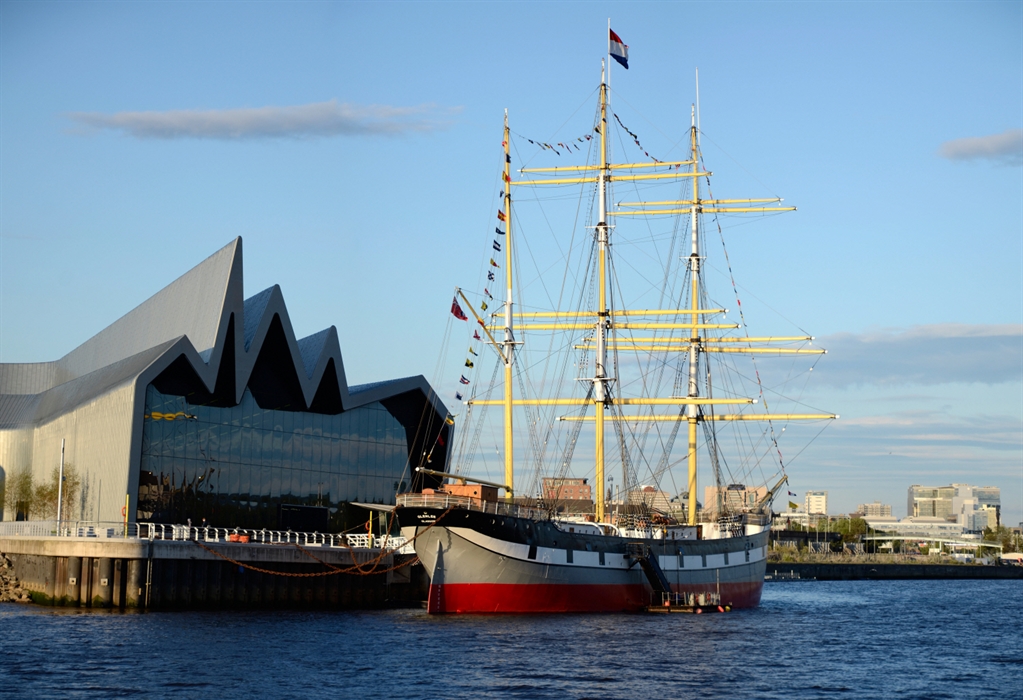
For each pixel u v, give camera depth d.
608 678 58.25
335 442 114.50
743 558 108.12
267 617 83.38
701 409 120.44
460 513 81.38
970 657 73.75
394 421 119.50
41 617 79.50
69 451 122.50
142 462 100.12
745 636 79.56
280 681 55.50
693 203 123.50
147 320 132.00
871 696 56.44
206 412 105.12
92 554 87.19
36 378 178.75
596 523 96.50
